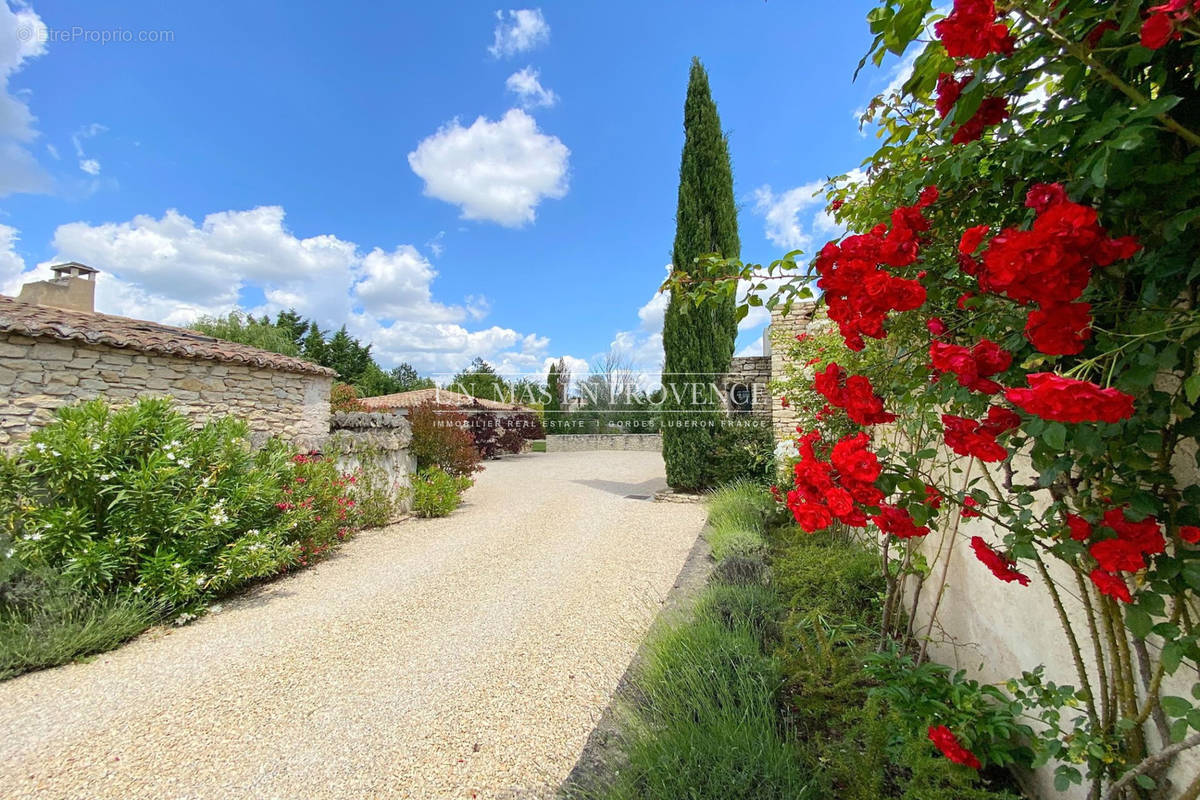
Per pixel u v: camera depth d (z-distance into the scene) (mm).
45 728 2596
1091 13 876
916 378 1582
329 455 6629
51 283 10867
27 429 5652
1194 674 1110
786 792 1620
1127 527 1003
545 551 5902
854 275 1257
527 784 2146
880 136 2041
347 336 33312
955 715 1674
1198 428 935
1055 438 941
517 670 3119
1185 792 1043
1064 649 1549
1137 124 826
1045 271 823
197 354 7516
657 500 9258
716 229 9375
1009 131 1175
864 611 3162
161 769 2285
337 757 2350
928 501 1405
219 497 4609
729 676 2350
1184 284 915
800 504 1598
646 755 1868
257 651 3449
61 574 3697
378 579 4969
